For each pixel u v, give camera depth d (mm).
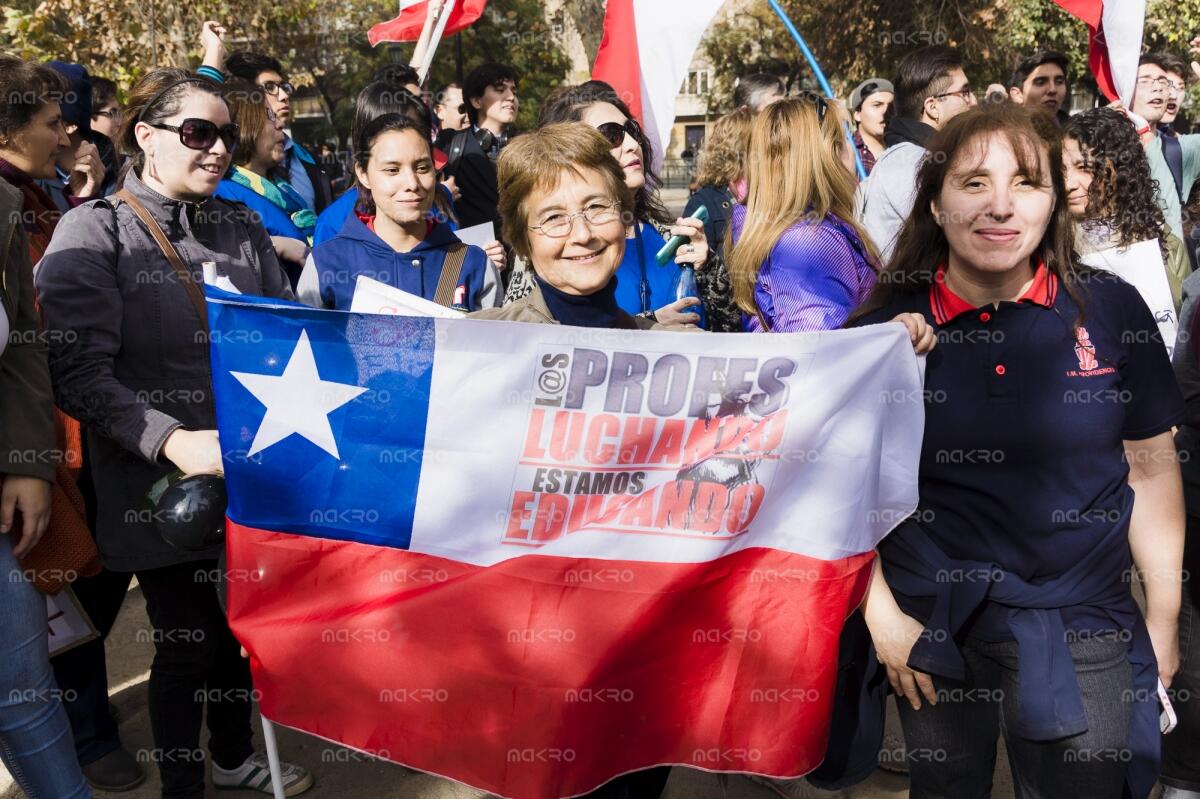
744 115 4242
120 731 3742
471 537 2268
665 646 2264
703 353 2213
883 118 6035
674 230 3539
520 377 2232
